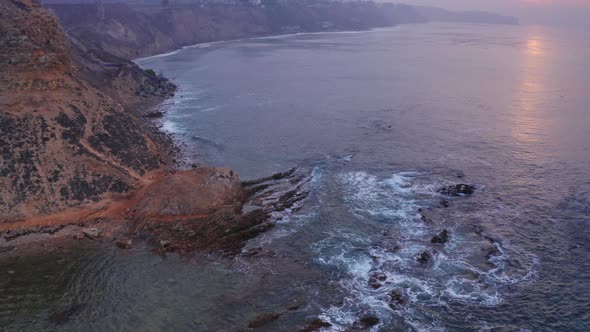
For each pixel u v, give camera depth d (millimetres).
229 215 50750
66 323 36000
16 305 37938
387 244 47219
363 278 42031
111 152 59125
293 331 35406
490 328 36250
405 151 72938
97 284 40750
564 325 36562
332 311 37844
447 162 68312
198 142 77438
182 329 35469
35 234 48062
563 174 63719
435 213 53406
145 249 46344
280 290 40375
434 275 42375
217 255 45469
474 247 46656
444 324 36656
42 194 51062
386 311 37906
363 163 68062
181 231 48906
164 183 54656
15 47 57562
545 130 82562
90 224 50250
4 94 55812
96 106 63438
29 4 65000
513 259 44844
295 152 72688
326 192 58531
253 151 73188
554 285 41125
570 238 48344
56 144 55125
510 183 61156
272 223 50875
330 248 46656
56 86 59688
